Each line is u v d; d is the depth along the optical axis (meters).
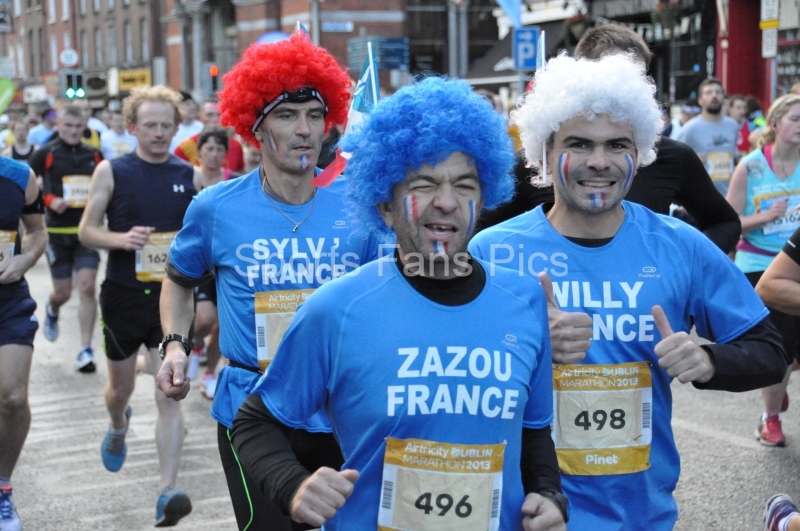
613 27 4.94
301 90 4.57
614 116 3.48
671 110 25.81
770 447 7.45
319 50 4.77
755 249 8.47
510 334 2.91
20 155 19.56
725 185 13.66
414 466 2.84
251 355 4.49
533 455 3.06
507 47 34.28
